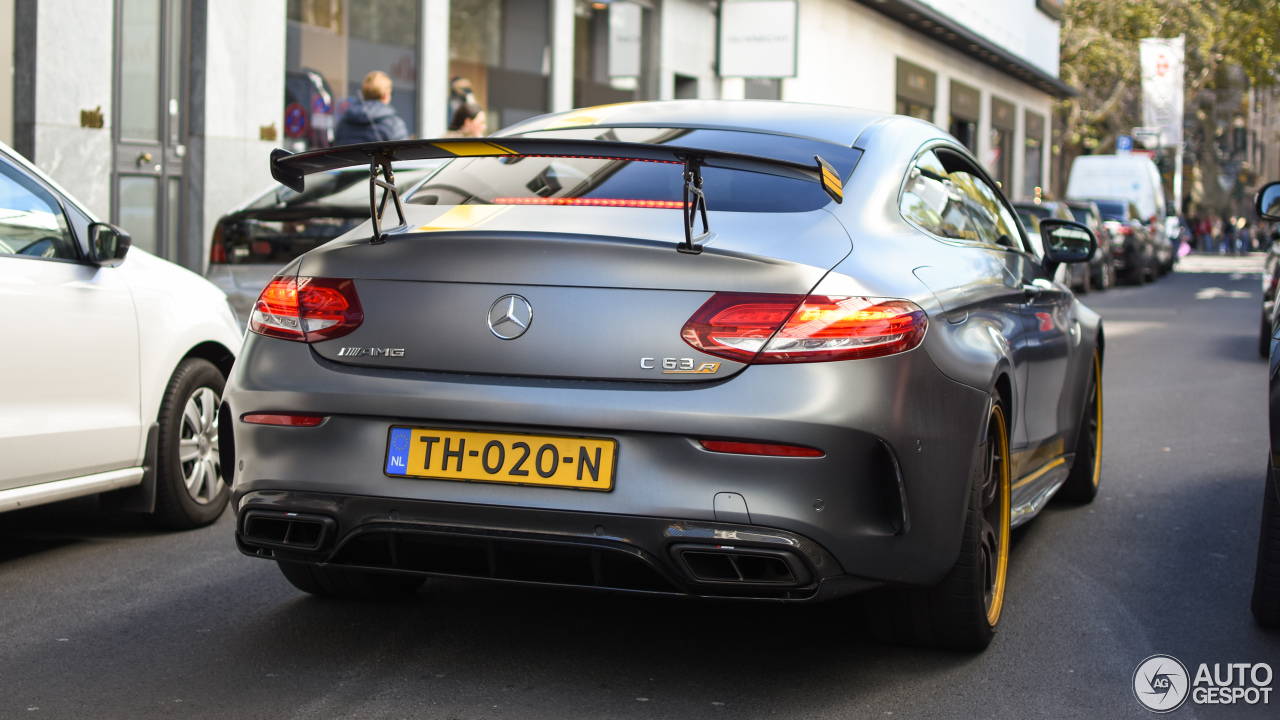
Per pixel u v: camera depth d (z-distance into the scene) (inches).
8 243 173.2
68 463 179.3
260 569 182.1
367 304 130.4
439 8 612.7
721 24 866.8
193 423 206.7
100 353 185.0
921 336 127.3
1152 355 512.1
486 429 124.6
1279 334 159.9
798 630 156.1
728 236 127.6
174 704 128.3
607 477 121.3
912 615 142.9
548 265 124.9
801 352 120.0
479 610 162.6
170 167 467.8
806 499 119.3
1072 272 860.0
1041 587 179.5
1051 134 2079.2
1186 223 2409.0
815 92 1039.6
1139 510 231.8
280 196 343.3
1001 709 131.3
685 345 120.9
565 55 711.7
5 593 168.7
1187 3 2122.3
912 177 156.7
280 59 511.5
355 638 150.5
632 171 149.7
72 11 418.9
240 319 334.3
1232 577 186.5
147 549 193.5
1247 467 274.5
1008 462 156.9
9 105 407.2
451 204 146.7
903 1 1132.5
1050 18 1868.8
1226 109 3068.4
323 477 129.0
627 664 142.4
